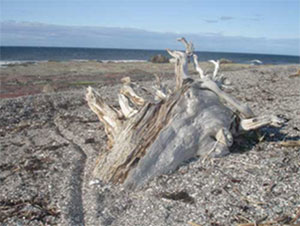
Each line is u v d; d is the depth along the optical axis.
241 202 7.89
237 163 9.73
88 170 10.73
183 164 9.88
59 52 112.88
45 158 12.33
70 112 18.73
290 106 16.69
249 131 11.30
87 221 7.94
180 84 11.02
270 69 32.69
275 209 7.46
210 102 10.42
